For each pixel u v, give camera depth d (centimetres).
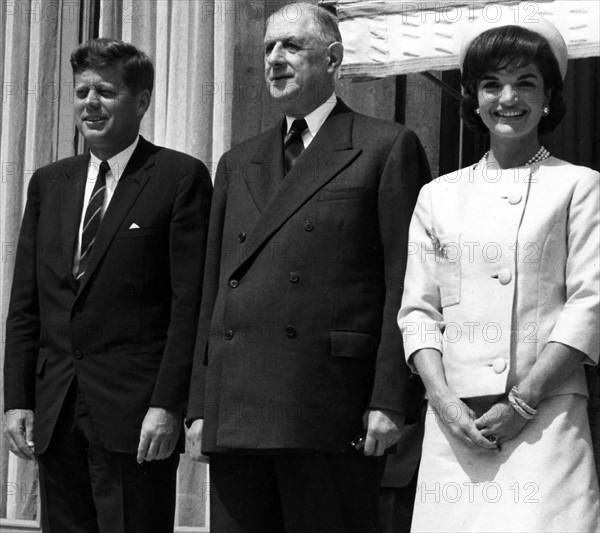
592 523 359
